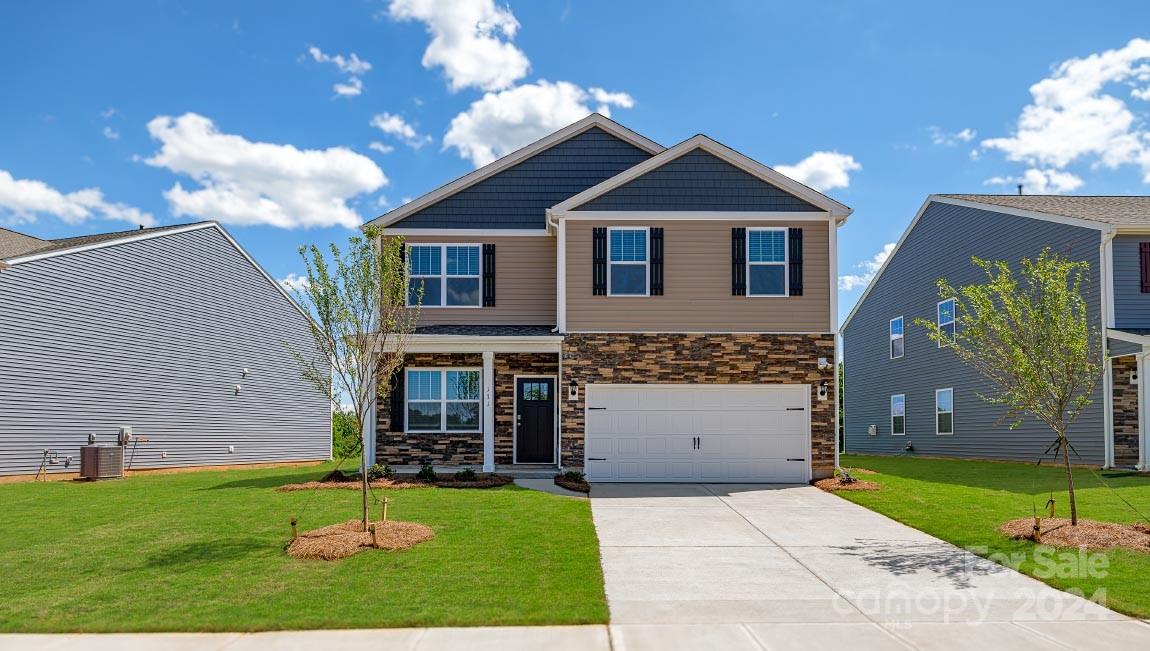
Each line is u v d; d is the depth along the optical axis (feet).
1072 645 21.75
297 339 94.94
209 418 80.38
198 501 44.52
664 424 56.54
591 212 57.47
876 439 101.76
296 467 82.38
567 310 56.90
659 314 56.90
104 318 68.59
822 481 54.13
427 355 59.11
